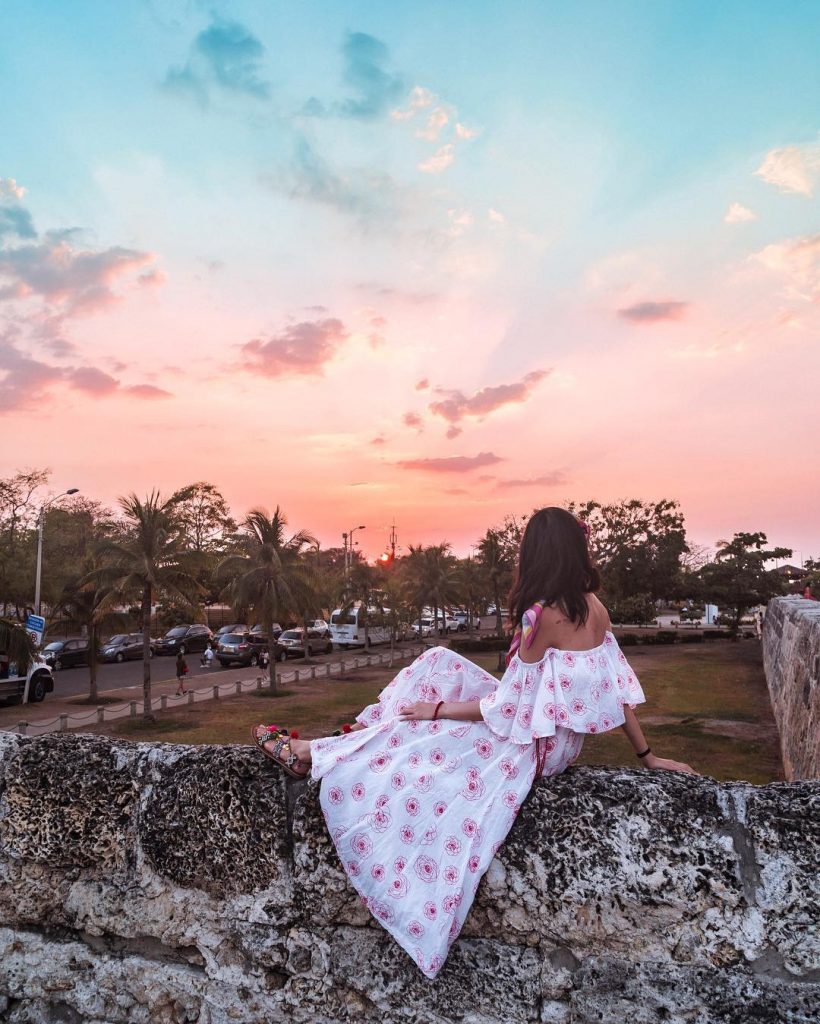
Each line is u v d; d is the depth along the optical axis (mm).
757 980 1766
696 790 1931
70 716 23609
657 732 18922
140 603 27188
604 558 59000
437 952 1898
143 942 2307
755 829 1829
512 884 1941
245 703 28562
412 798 2043
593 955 1879
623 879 1863
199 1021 2193
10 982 2404
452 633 69562
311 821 2133
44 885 2408
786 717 14609
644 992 1826
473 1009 1934
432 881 1954
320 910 2104
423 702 2227
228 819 2213
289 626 54125
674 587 58906
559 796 1989
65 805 2402
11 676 27109
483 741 2111
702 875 1823
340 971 2066
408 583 54500
